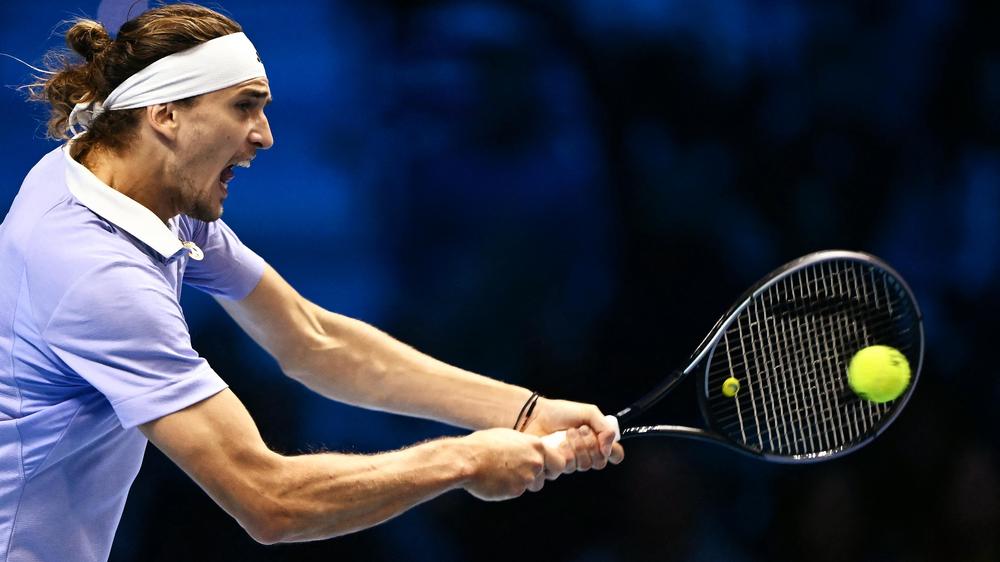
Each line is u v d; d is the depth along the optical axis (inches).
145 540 796.6
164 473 802.2
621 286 940.0
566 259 938.7
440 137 942.4
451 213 937.5
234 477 339.6
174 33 350.0
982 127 998.4
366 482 359.6
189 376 339.0
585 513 849.5
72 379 349.1
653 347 928.9
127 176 359.6
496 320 920.9
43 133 862.5
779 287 661.3
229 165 370.3
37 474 357.4
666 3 975.0
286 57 927.0
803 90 988.6
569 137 957.8
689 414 912.3
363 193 932.6
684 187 956.6
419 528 835.4
